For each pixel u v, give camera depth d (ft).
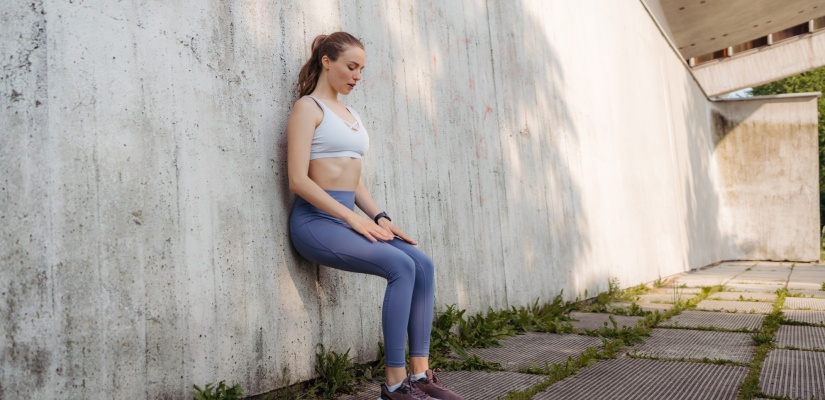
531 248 17.13
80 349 6.39
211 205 7.86
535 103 18.25
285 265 8.93
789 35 53.11
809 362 11.02
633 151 27.81
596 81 23.71
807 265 47.37
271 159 8.87
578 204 20.72
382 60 11.63
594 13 24.13
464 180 14.16
